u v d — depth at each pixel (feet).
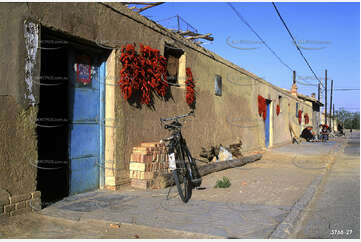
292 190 20.47
